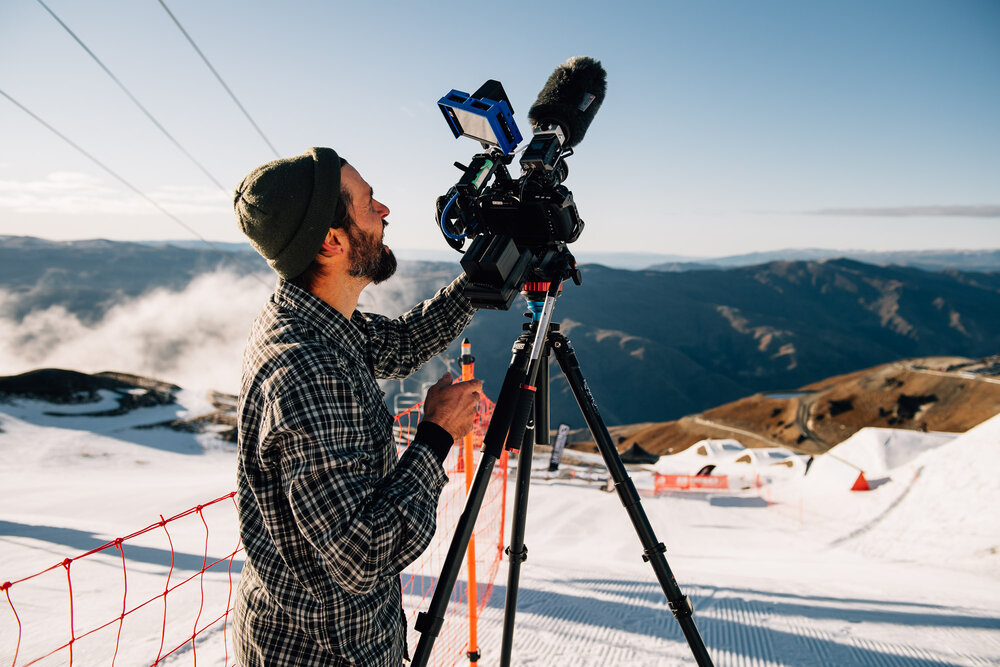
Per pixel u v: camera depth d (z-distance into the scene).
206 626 3.86
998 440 13.52
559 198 1.46
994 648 3.45
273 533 1.08
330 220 1.14
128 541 7.66
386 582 1.22
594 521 16.81
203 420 38.28
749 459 39.31
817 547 13.17
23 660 3.46
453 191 1.57
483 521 7.75
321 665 1.12
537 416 1.88
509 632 2.12
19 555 6.55
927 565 9.09
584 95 1.67
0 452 26.67
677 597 1.78
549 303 1.55
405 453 1.15
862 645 3.54
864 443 28.94
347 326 1.25
